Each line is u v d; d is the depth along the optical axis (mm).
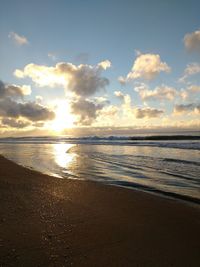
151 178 13453
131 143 48219
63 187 10602
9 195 8969
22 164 19797
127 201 8766
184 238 5793
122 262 4723
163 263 4703
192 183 12047
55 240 5527
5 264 4531
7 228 6055
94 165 18844
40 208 7621
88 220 6793
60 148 39812
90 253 5012
